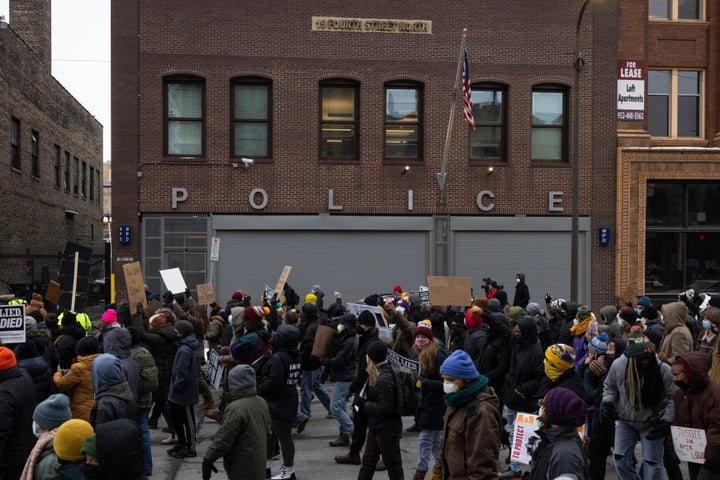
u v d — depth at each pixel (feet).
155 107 71.87
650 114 80.38
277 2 73.15
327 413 40.65
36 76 105.50
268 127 73.97
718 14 80.02
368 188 74.43
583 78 76.79
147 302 45.55
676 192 79.41
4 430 19.47
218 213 72.64
